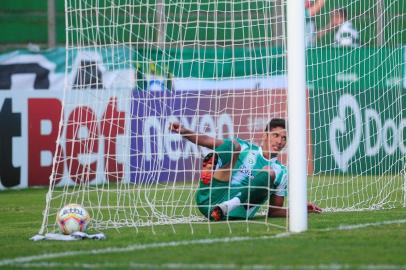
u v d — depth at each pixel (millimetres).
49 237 24516
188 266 18547
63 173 50125
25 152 51250
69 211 25078
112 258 20125
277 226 26359
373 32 46031
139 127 36500
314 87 44094
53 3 54625
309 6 42969
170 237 24203
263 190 28781
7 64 50938
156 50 38656
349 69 46875
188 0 44375
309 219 29250
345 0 44688
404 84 48750
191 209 33969
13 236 26078
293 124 24734
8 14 54375
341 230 25172
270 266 18359
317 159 45844
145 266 18688
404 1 46188
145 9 39125
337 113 47812
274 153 29047
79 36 33281
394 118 48094
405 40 47656
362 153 49031
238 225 27234
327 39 44594
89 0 35812
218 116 46406
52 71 51719
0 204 40750
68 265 19172
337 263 18688
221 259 19500
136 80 38125
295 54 24781
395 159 48625
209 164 29016
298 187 24844
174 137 42812
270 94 37125
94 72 42844
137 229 26953
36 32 54562
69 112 50250
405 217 29969
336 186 44531
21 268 18906
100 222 29297
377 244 21844
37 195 45875
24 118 51188
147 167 37969
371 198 38938
